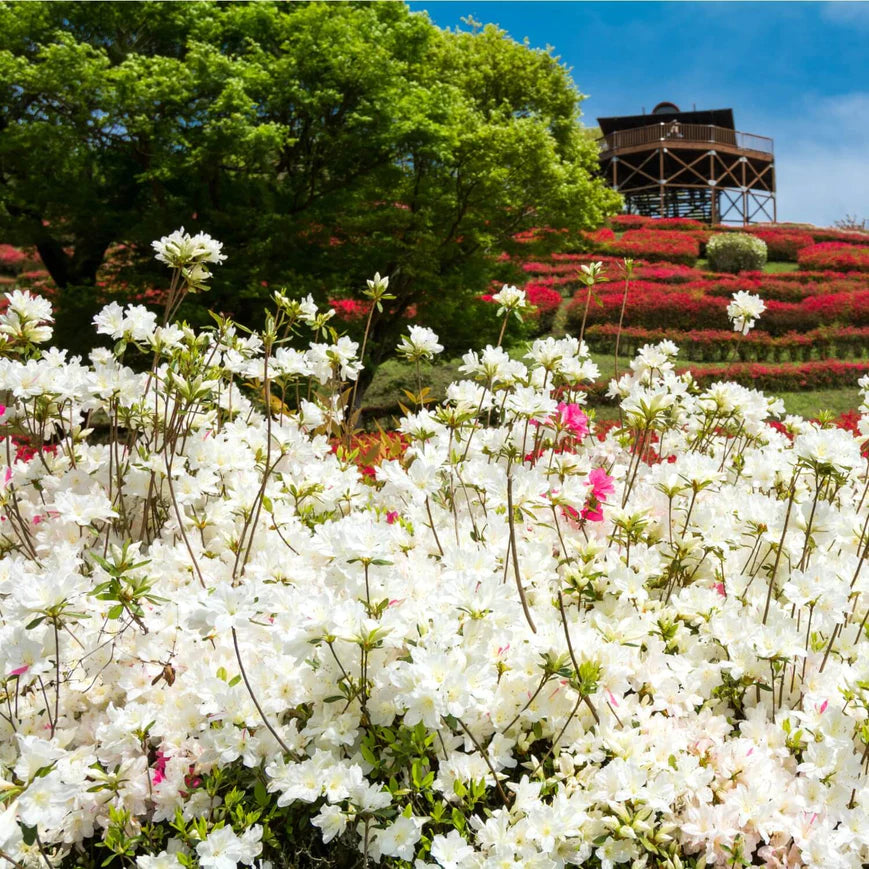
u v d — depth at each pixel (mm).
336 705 1544
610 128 41188
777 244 28844
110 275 11953
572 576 1682
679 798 1477
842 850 1412
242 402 2664
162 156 10352
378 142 11172
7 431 2229
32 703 1643
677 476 1966
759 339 17391
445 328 13781
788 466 2270
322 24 10695
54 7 10711
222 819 1394
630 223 31516
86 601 1713
